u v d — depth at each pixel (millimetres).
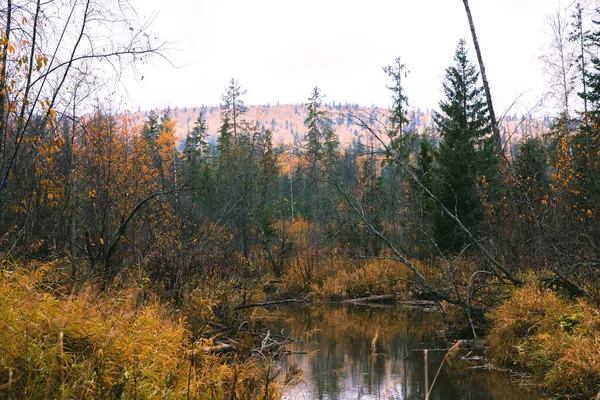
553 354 6691
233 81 46406
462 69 22297
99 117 13258
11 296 3803
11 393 2938
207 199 18031
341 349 9039
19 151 7586
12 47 5922
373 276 16781
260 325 10703
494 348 8203
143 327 4711
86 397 3266
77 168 10375
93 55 6605
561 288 8469
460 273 11836
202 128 44656
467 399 6223
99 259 8164
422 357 8391
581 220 9156
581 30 17750
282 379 5918
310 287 17594
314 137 36625
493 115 12758
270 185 25234
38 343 3395
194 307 8086
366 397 6281
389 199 22344
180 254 10141
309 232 26188
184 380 4039
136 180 13891
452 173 19141
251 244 23344
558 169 12883
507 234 11203
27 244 7469
